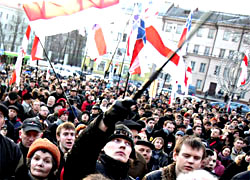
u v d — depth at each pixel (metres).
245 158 4.91
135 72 7.73
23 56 9.29
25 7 5.60
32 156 3.00
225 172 5.03
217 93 49.28
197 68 52.09
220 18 48.34
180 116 9.19
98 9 6.02
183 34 7.73
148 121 7.54
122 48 41.44
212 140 7.55
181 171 2.76
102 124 1.78
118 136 2.42
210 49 50.97
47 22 5.69
